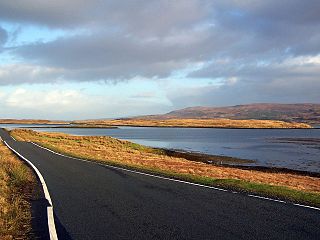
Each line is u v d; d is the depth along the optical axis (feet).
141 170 61.82
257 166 118.52
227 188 42.37
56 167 65.36
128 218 27.86
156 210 30.50
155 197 36.37
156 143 248.93
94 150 132.16
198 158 143.43
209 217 27.86
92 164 71.56
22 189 41.81
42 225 26.22
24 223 26.89
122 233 23.89
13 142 156.46
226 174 69.77
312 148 201.57
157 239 22.45
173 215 28.68
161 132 481.05
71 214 29.45
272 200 34.65
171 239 22.41
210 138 321.73
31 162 74.23
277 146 217.56
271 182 61.57
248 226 25.16
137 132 473.26
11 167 59.57
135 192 39.37
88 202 34.14
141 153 134.10
